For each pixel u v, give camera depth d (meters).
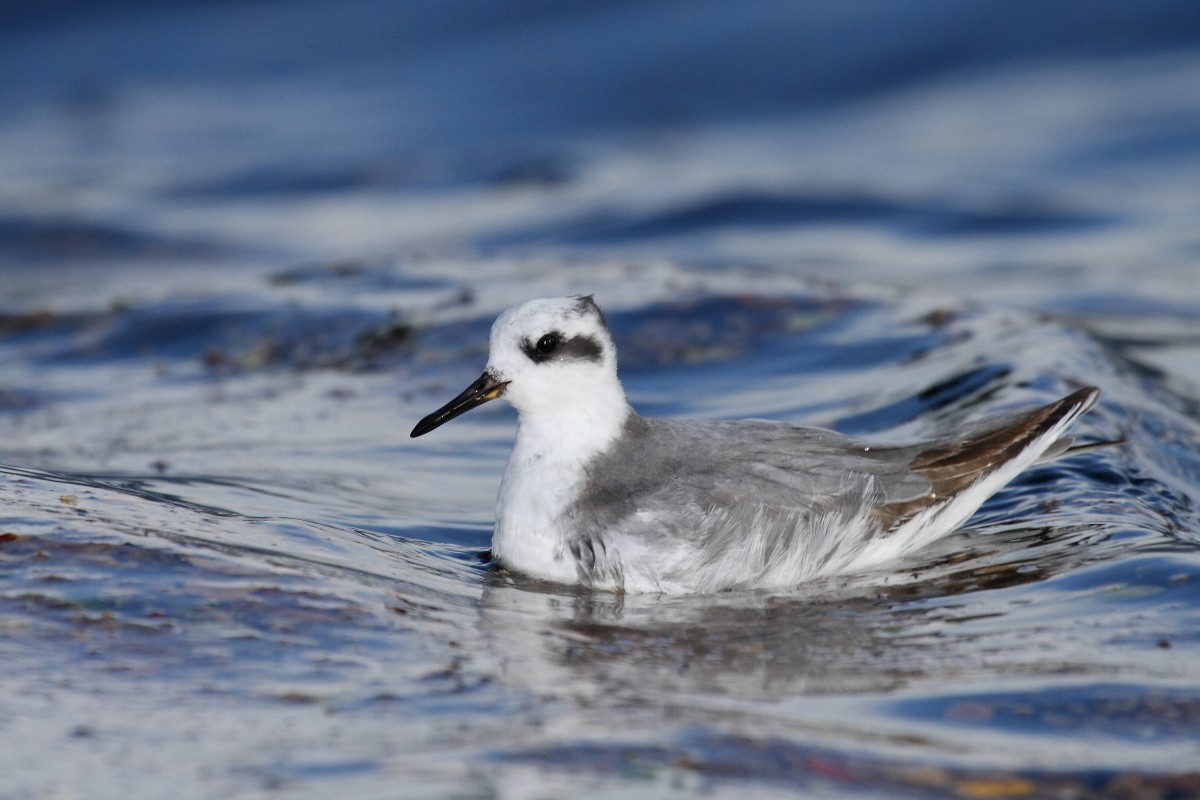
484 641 7.86
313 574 8.52
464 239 25.66
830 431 10.24
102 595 7.80
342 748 6.27
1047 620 8.15
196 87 38.16
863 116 34.06
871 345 15.36
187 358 16.83
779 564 9.48
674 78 36.38
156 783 5.90
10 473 9.99
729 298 16.83
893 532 9.70
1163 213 24.97
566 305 10.14
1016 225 24.59
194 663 7.14
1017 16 37.16
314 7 41.03
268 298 18.38
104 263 25.05
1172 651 7.51
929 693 7.07
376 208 28.53
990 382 13.08
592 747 6.31
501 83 36.84
